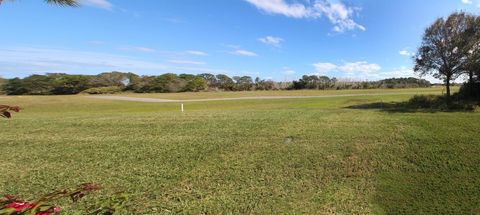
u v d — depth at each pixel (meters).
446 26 20.42
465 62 19.66
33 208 1.46
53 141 10.58
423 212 5.76
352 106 24.84
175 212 5.70
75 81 75.38
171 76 83.94
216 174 7.49
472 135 9.88
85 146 9.91
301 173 7.57
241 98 46.22
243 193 6.52
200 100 44.09
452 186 6.71
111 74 84.75
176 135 11.40
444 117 13.48
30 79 69.12
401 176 7.36
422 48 21.83
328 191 6.66
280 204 6.07
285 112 17.98
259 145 9.79
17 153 9.19
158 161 8.42
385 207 5.98
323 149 9.23
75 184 6.86
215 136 11.11
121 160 8.52
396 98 32.50
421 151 8.74
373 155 8.64
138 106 36.47
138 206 5.89
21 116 18.00
